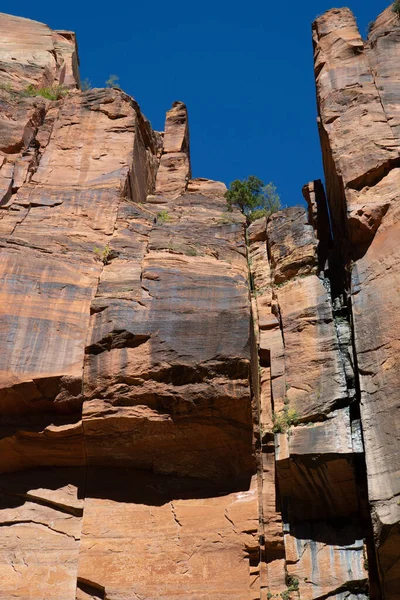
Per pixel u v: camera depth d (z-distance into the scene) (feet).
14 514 40.34
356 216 47.78
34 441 41.57
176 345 42.06
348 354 45.16
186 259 48.78
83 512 39.88
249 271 55.42
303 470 39.96
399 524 33.83
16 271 46.24
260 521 39.88
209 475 41.52
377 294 43.98
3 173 59.82
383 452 37.19
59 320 44.21
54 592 37.19
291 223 59.00
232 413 40.83
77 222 54.60
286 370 45.09
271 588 37.76
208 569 37.50
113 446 41.37
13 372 41.60
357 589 36.60
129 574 37.35
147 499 40.47
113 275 47.83
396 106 57.88
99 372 41.75
